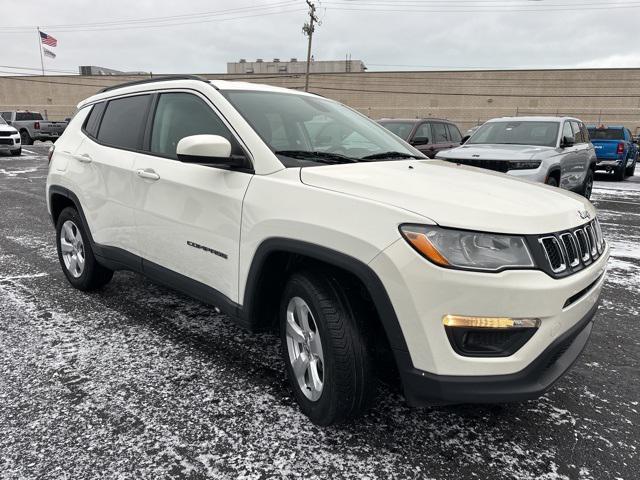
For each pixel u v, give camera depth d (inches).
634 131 1834.4
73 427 98.8
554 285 82.6
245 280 106.7
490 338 81.3
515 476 87.4
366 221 85.8
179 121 130.6
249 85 133.8
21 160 698.8
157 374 119.7
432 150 461.4
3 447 92.6
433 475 87.2
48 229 281.3
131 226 140.3
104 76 2246.6
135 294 174.2
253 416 103.3
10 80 2326.5
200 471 87.2
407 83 2032.5
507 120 365.7
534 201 95.7
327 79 2116.1
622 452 94.3
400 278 81.0
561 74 1875.0
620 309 170.2
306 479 85.7
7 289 177.8
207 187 114.5
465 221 81.9
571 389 117.4
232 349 133.4
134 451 92.0
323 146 123.0
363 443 95.3
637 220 337.7
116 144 150.4
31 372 119.6
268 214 99.4
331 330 90.3
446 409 107.4
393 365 95.5
